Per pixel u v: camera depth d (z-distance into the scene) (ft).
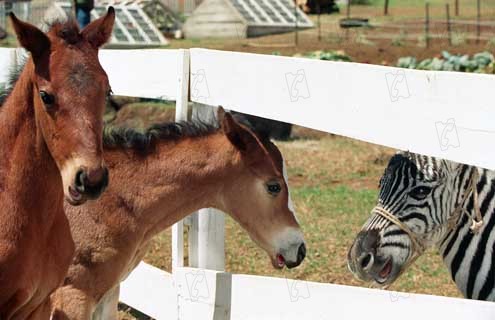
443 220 18.25
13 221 16.66
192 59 22.43
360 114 17.90
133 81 24.97
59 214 17.48
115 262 20.27
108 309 21.70
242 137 20.35
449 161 17.99
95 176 15.12
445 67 66.74
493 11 108.99
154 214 20.53
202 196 20.79
